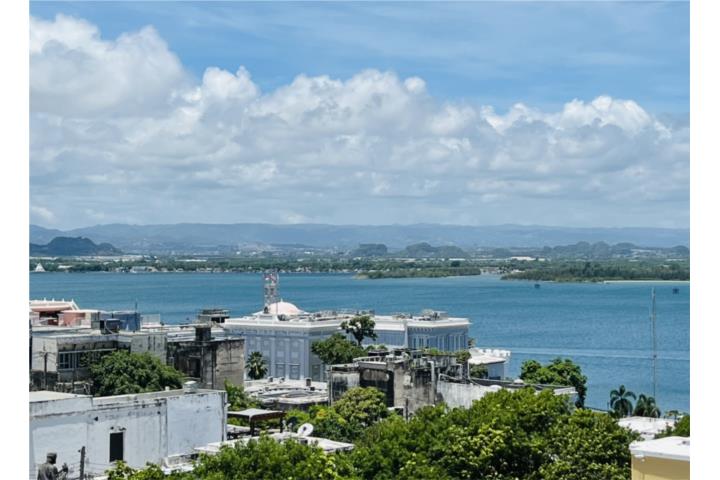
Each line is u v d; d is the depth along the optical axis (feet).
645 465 214.48
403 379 542.16
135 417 360.48
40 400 339.98
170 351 579.89
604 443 314.14
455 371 547.08
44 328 553.23
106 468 351.67
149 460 362.94
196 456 360.69
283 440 340.18
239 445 301.84
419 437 334.44
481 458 318.45
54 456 336.29
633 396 621.72
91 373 513.45
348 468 308.81
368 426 490.90
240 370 606.14
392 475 320.29
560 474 310.04
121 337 538.88
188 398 376.07
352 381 558.97
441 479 312.50
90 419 348.18
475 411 347.36
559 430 323.37
